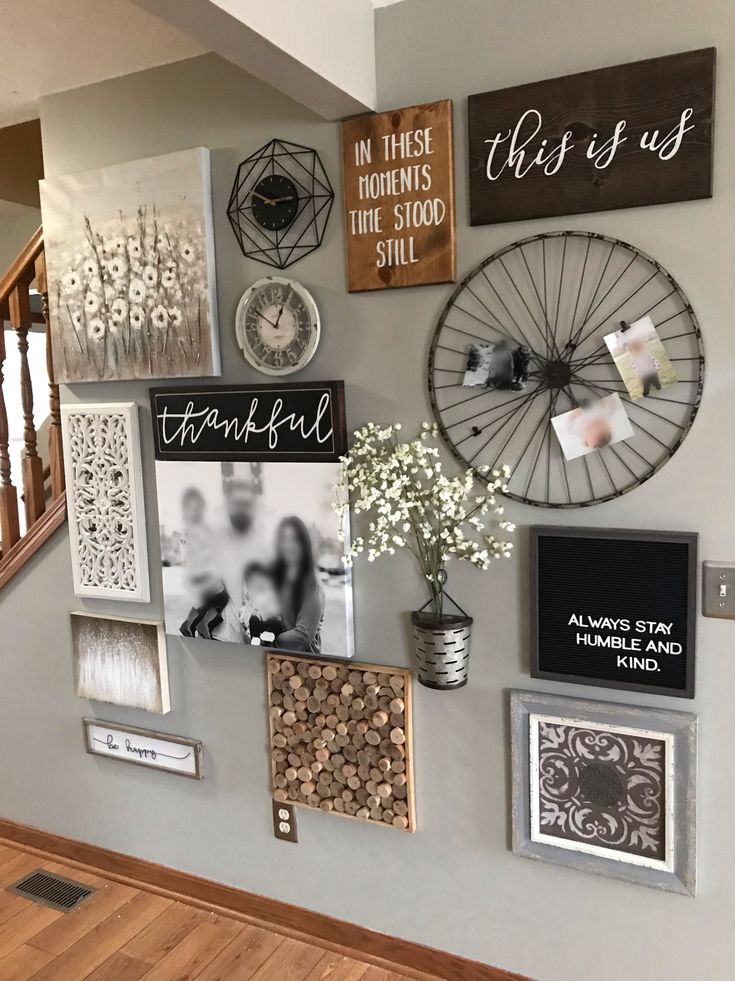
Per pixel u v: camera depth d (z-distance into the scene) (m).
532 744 1.84
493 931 1.98
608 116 1.61
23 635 2.62
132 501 2.29
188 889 2.41
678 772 1.70
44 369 4.49
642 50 1.58
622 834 1.79
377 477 1.88
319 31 1.61
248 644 2.12
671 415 1.64
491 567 1.86
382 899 2.12
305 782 2.14
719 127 1.54
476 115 1.72
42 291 2.43
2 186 3.24
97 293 2.24
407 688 1.96
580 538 1.74
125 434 2.27
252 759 2.26
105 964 2.13
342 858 2.16
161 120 2.13
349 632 2.00
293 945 2.20
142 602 2.36
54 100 2.29
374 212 1.85
